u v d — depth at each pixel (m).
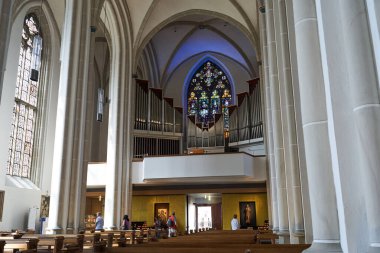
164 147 25.61
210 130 26.03
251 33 21.23
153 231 14.73
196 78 29.86
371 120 3.45
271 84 11.47
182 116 26.73
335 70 4.02
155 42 27.08
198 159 19.47
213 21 25.73
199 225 24.33
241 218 22.09
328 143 4.20
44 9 19.55
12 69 17.12
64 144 13.02
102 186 20.50
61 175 12.76
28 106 18.83
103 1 15.98
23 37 18.56
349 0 3.79
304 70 4.53
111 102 19.89
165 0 21.17
